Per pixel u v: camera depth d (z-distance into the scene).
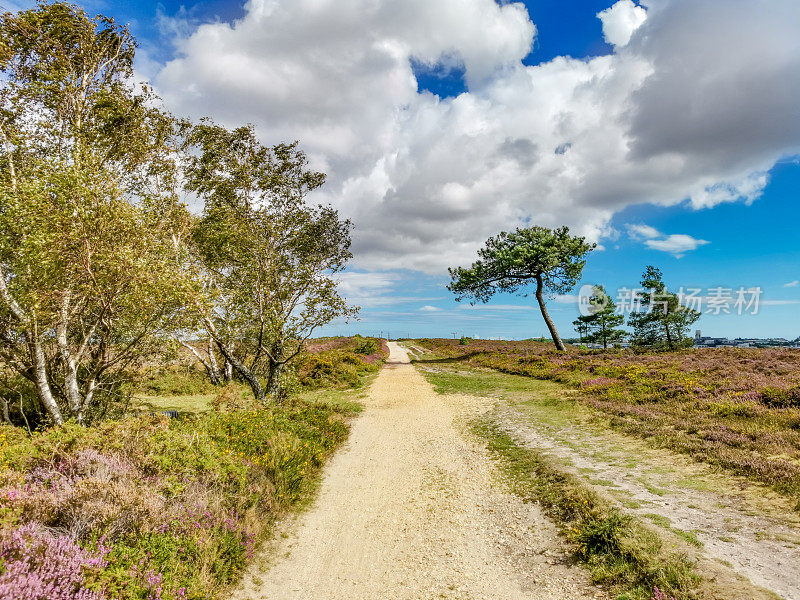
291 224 18.41
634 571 5.21
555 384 22.41
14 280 10.45
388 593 5.61
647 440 10.78
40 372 10.92
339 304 17.88
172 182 15.49
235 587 5.61
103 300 10.95
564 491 8.04
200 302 13.38
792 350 23.30
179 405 17.50
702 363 20.88
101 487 5.36
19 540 4.03
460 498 8.78
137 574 4.67
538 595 5.25
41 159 11.08
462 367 35.50
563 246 39.94
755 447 8.92
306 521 7.93
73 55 13.38
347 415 17.42
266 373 20.81
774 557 5.11
